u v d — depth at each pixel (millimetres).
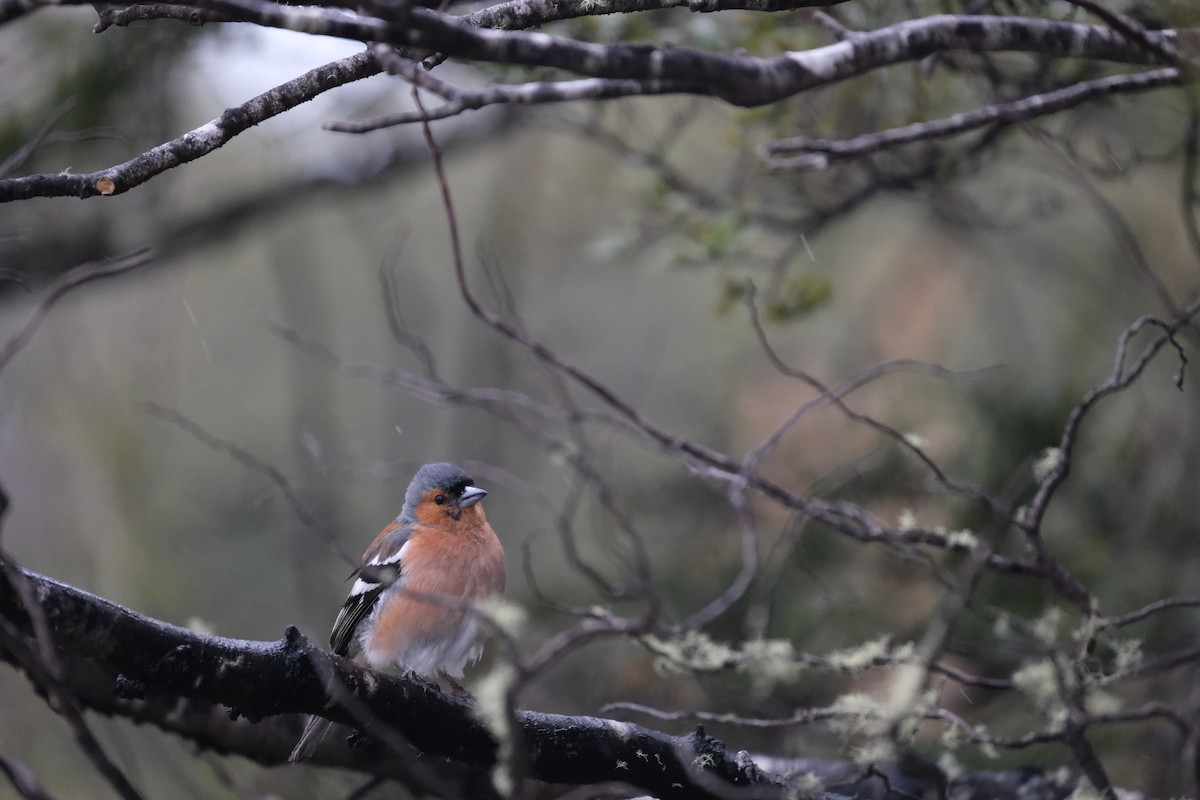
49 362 18000
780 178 12078
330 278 20531
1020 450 12258
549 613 13586
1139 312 13234
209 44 14359
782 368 7883
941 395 13711
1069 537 12000
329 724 7758
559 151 18047
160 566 17359
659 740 7035
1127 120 10508
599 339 19109
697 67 5293
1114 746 10406
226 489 19094
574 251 18750
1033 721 10711
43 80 14586
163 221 16688
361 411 20156
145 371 19484
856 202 11891
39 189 5906
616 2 6250
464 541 8852
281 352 20438
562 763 6934
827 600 10703
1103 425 12672
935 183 11773
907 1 9109
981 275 16047
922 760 7348
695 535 13492
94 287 16531
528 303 19141
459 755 6887
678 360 18641
